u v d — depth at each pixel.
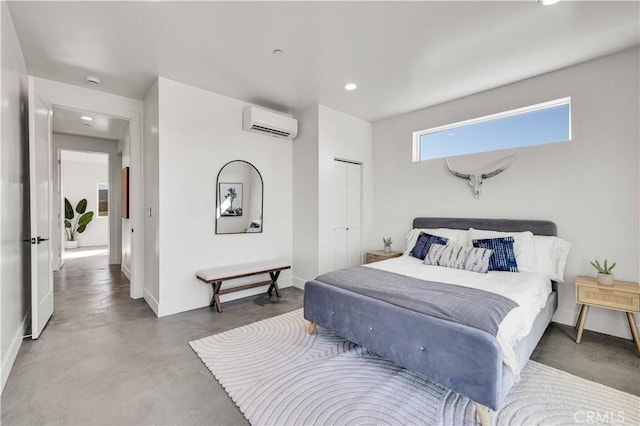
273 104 3.93
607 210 2.74
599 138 2.77
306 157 4.12
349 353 2.34
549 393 1.84
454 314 1.80
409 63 2.82
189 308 3.34
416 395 1.82
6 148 1.99
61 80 3.12
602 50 2.61
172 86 3.18
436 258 3.10
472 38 2.41
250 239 3.90
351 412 1.67
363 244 4.59
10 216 2.11
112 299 3.70
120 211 6.00
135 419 1.61
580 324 2.56
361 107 4.03
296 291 4.12
